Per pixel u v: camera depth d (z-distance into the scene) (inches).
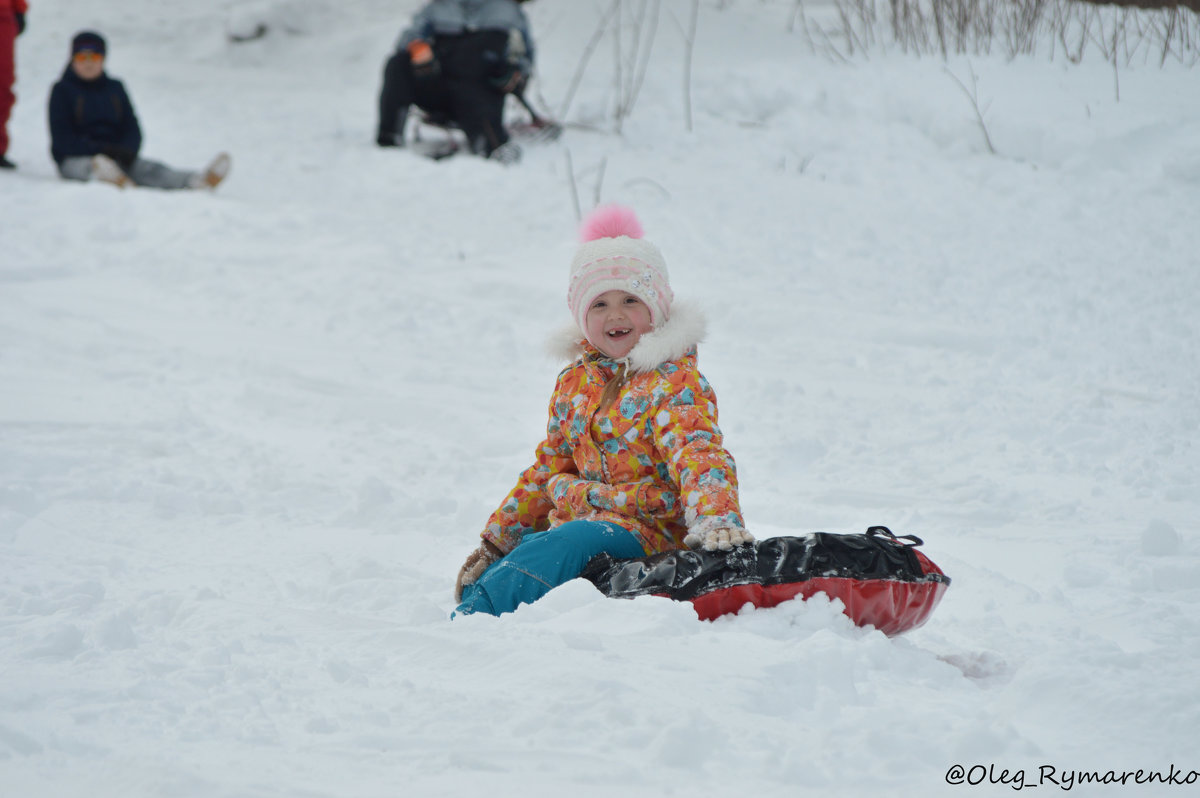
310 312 1058.1
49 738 306.7
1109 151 1395.2
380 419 815.7
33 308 1035.3
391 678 354.0
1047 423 780.0
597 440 467.2
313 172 1584.6
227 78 2116.1
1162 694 317.1
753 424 797.9
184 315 1048.2
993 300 1071.6
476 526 607.2
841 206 1382.9
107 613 430.3
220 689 344.8
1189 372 871.1
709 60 1919.3
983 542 574.2
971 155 1503.4
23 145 1664.6
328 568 521.0
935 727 315.0
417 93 1669.5
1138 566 518.0
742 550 413.1
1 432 737.0
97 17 2332.7
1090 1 1732.3
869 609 405.7
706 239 1274.6
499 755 297.3
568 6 2177.7
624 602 400.2
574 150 1653.5
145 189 1429.6
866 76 1720.0
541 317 1066.7
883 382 891.4
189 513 623.5
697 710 314.0
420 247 1254.3
